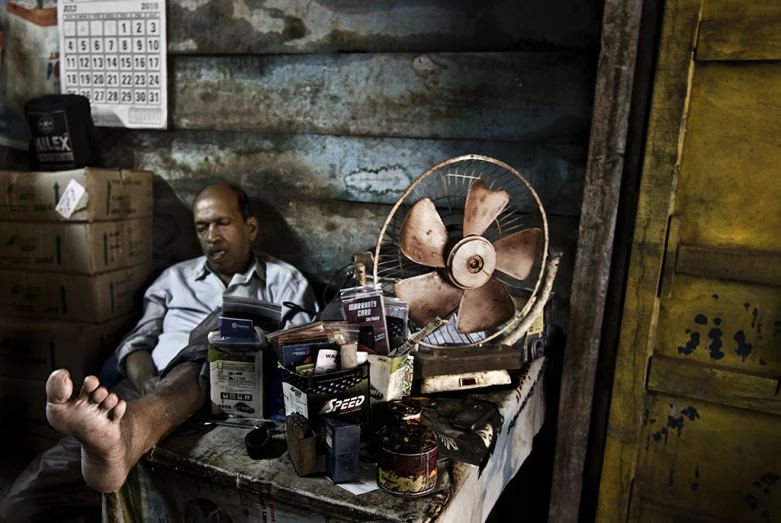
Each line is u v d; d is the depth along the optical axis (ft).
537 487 7.41
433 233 5.18
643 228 5.65
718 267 5.43
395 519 3.77
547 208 6.91
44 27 8.79
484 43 6.88
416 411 4.63
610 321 6.23
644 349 5.81
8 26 8.79
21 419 7.80
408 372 5.10
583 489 6.64
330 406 4.35
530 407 6.13
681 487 5.98
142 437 4.32
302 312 7.16
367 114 7.46
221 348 4.86
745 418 5.58
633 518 6.17
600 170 5.84
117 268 7.81
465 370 5.55
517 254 5.64
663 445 5.98
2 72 8.73
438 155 7.25
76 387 7.45
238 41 7.87
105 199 7.47
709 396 5.64
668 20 5.28
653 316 5.74
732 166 5.35
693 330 5.70
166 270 7.92
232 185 7.97
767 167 5.23
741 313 5.49
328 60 7.52
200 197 7.45
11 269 7.72
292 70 7.72
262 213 8.21
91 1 8.43
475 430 4.88
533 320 5.95
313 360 4.58
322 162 7.80
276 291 7.54
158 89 8.35
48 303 7.68
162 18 8.13
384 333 4.93
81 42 8.61
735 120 5.28
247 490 4.20
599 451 6.49
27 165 9.05
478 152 7.09
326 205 7.88
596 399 6.42
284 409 5.00
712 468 5.81
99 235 7.45
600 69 5.68
